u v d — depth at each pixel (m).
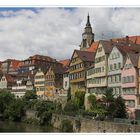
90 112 67.25
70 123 66.06
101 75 81.06
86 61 93.50
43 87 121.00
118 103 59.84
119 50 74.56
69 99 92.81
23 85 135.12
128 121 50.81
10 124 83.69
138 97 66.69
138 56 70.25
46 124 79.31
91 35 142.00
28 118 89.25
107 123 52.88
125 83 71.12
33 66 138.88
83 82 92.81
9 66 153.75
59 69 117.81
